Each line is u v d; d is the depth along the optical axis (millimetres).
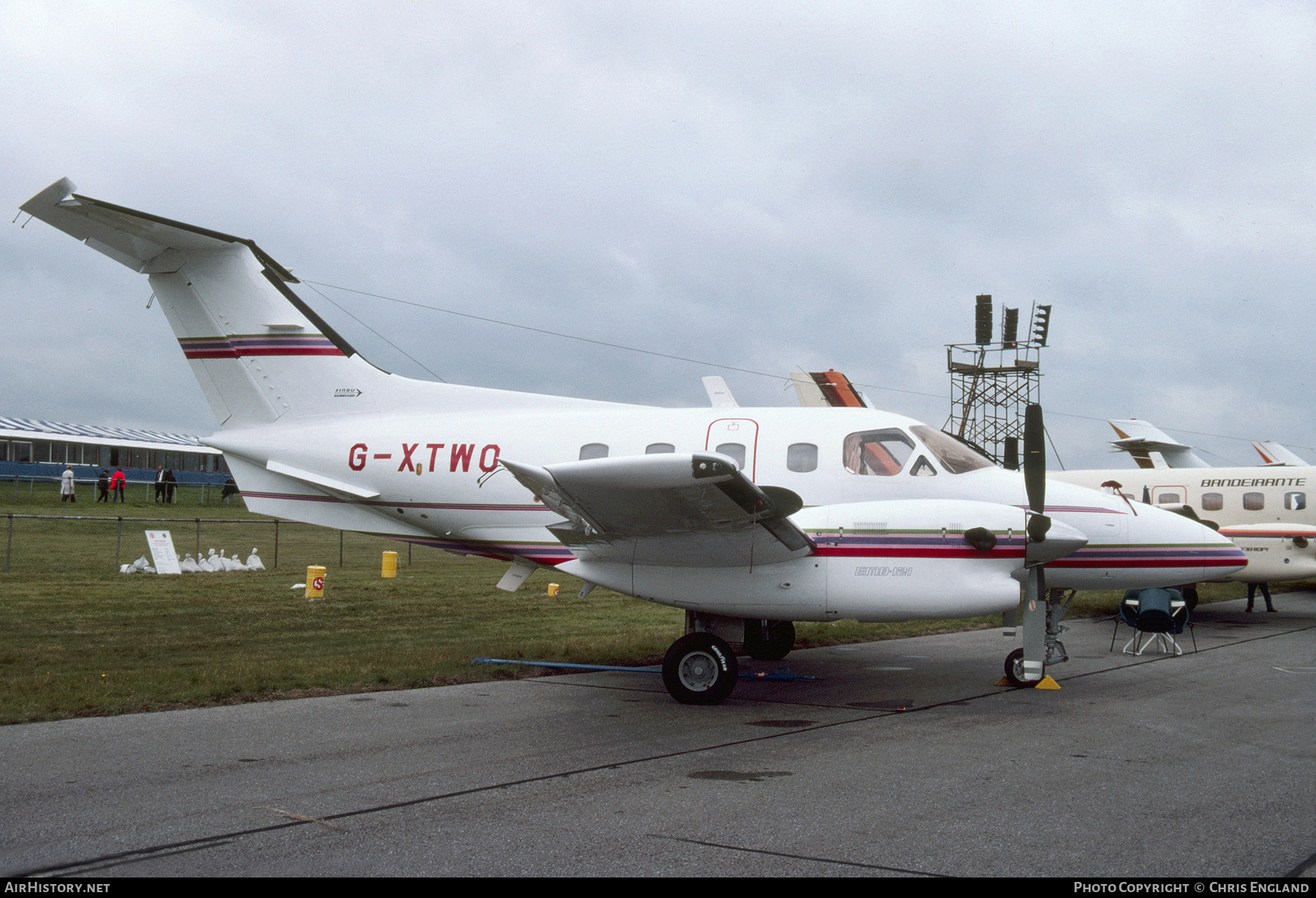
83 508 35250
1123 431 27719
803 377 25859
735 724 6629
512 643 10805
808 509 8148
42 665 8789
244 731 6203
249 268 11109
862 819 4305
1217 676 9133
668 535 7598
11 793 4664
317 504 11016
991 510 7840
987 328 34500
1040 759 5520
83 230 10477
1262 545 15914
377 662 9117
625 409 10352
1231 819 4305
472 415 10625
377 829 4145
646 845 3939
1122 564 9352
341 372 11016
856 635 12391
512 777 5074
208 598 15000
